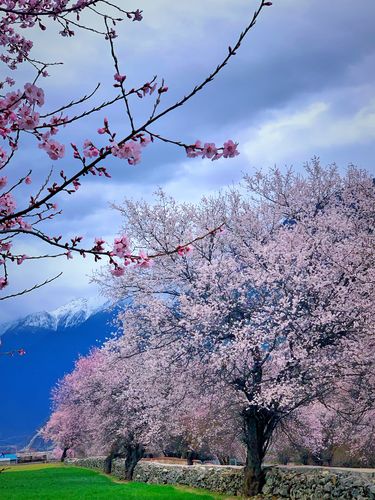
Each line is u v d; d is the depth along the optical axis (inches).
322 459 1221.1
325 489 713.6
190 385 908.0
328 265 845.8
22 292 214.5
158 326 891.4
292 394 738.8
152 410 1028.5
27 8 250.7
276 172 1040.8
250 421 867.4
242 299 825.5
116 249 190.4
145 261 193.5
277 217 1000.2
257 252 861.2
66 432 2471.7
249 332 793.6
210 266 823.1
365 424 913.5
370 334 757.9
